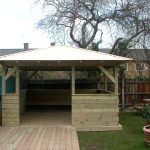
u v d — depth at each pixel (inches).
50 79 781.3
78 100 478.3
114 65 487.8
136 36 808.3
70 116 586.6
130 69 1045.2
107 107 480.1
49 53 480.4
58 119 549.3
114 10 837.2
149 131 376.8
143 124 530.0
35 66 497.7
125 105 735.7
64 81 761.0
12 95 481.7
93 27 867.4
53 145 366.3
